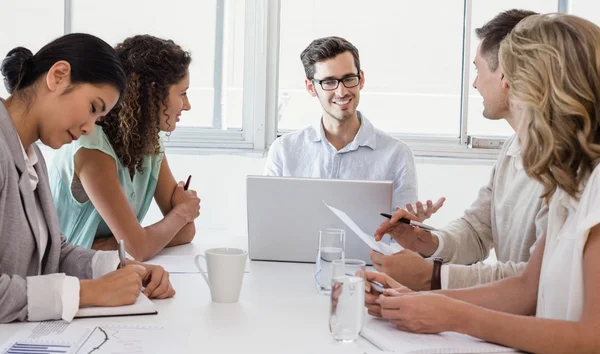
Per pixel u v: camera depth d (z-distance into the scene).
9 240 1.50
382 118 3.78
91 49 1.54
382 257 1.75
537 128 1.26
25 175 1.54
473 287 1.53
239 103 3.73
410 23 3.71
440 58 3.74
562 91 1.23
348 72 2.82
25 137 1.56
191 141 3.72
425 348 1.21
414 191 2.88
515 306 1.49
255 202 1.97
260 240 2.01
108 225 2.11
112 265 1.65
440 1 3.70
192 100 3.72
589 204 1.21
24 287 1.34
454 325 1.28
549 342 1.19
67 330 1.28
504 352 1.23
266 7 3.61
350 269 1.33
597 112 1.23
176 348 1.19
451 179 3.66
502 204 2.08
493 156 3.74
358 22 3.70
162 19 3.65
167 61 2.23
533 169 1.28
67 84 1.52
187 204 2.31
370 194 1.94
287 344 1.24
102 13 3.63
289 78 3.72
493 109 2.10
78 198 2.21
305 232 1.99
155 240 2.11
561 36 1.25
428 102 3.77
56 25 3.62
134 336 1.25
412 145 3.73
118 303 1.41
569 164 1.26
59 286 1.36
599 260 1.18
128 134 2.21
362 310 1.28
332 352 1.20
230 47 3.68
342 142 2.95
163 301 1.53
